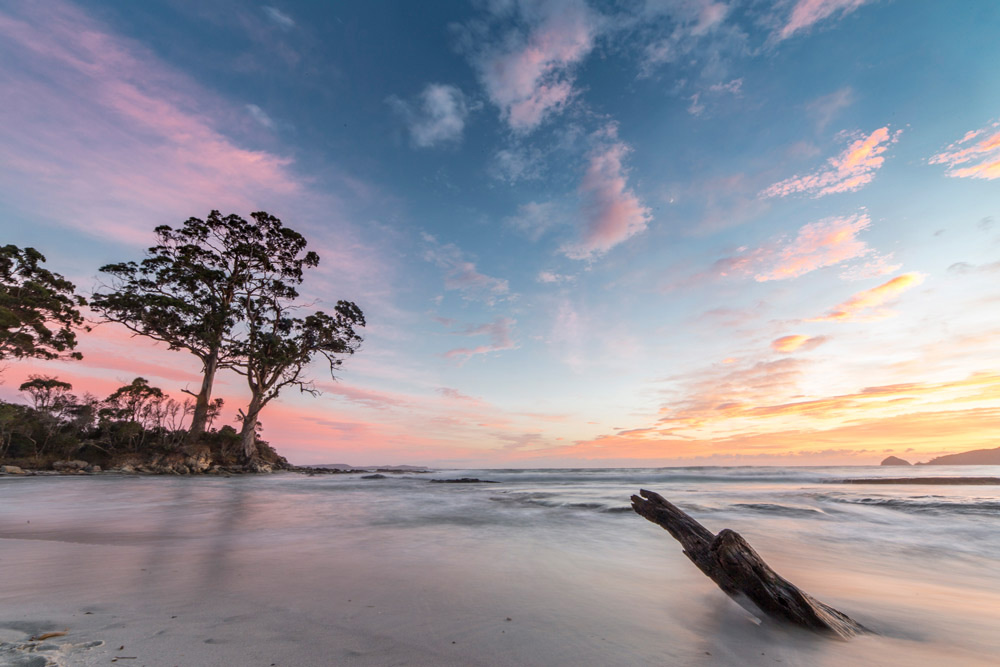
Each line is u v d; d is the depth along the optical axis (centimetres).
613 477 3419
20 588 370
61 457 3750
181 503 1218
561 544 658
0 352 3694
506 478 3434
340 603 344
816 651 269
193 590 372
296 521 890
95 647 239
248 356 4259
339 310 4866
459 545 640
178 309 3994
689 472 4597
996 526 816
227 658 230
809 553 624
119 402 4406
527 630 294
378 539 681
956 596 416
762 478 2895
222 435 4325
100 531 724
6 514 955
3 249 3716
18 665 207
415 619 310
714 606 359
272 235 4584
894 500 1122
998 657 263
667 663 245
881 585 462
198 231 4278
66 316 4050
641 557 567
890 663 252
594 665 239
